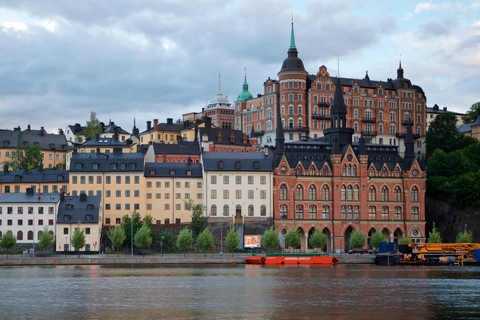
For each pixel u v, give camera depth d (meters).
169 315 118.12
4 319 114.50
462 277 177.00
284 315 118.56
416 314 121.06
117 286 151.88
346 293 144.50
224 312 121.00
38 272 179.50
